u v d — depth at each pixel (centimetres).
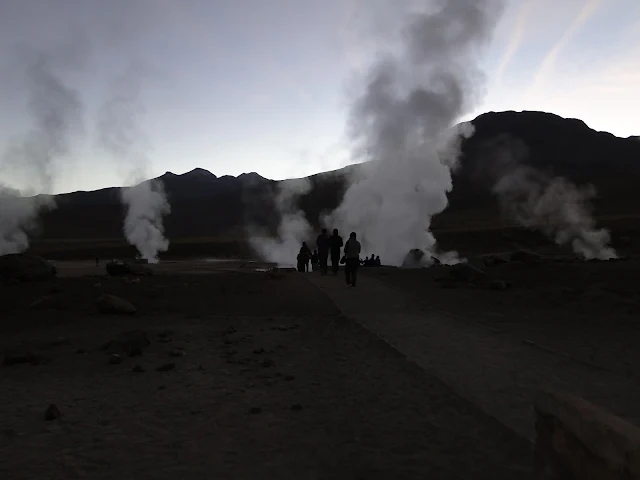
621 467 293
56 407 620
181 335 1080
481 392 664
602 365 773
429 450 504
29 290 1616
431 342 957
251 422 592
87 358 902
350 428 567
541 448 385
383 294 1620
